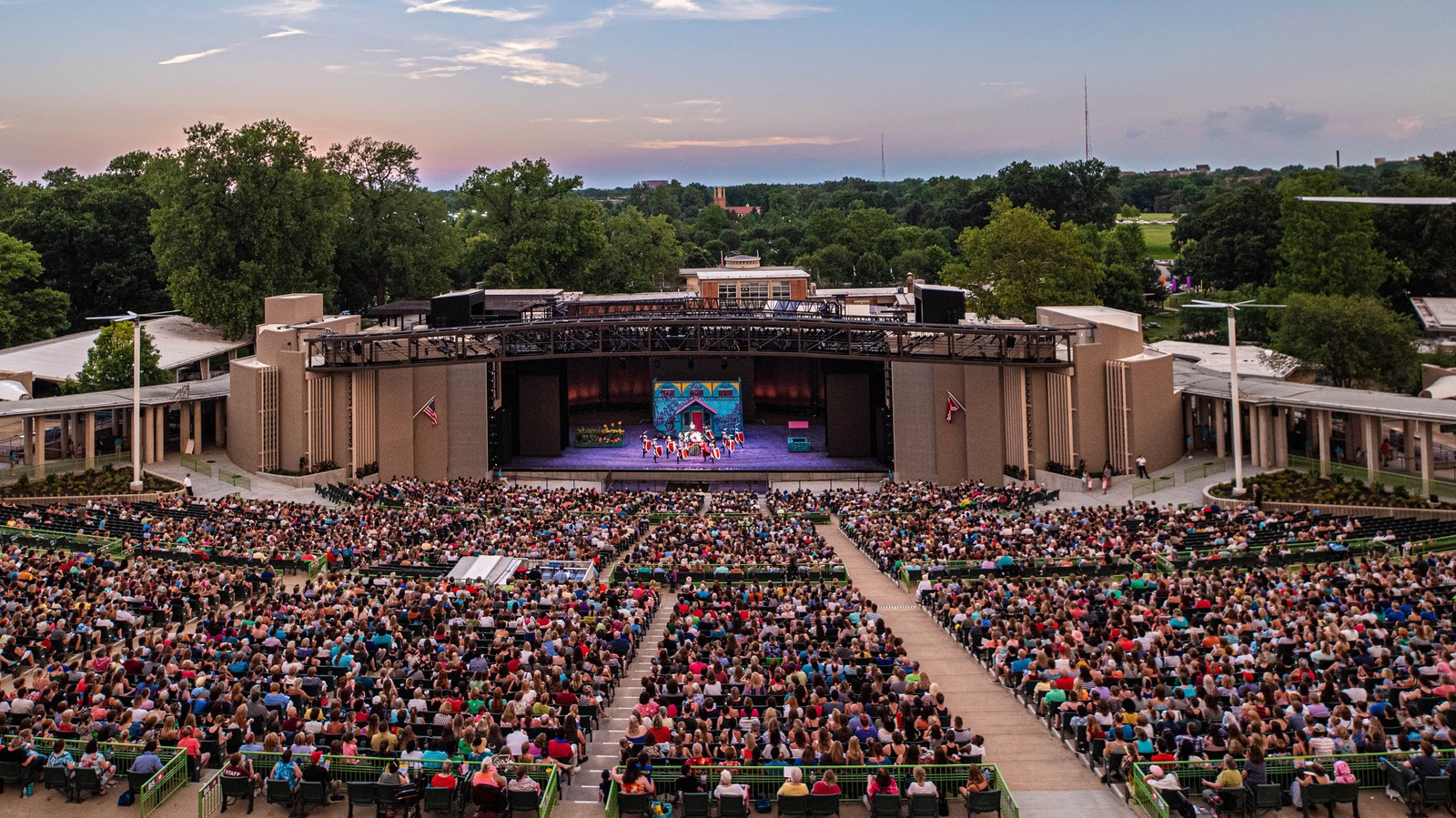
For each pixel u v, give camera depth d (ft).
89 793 74.79
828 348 250.16
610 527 171.32
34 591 114.83
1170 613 106.42
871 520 178.70
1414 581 110.93
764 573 141.28
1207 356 302.45
